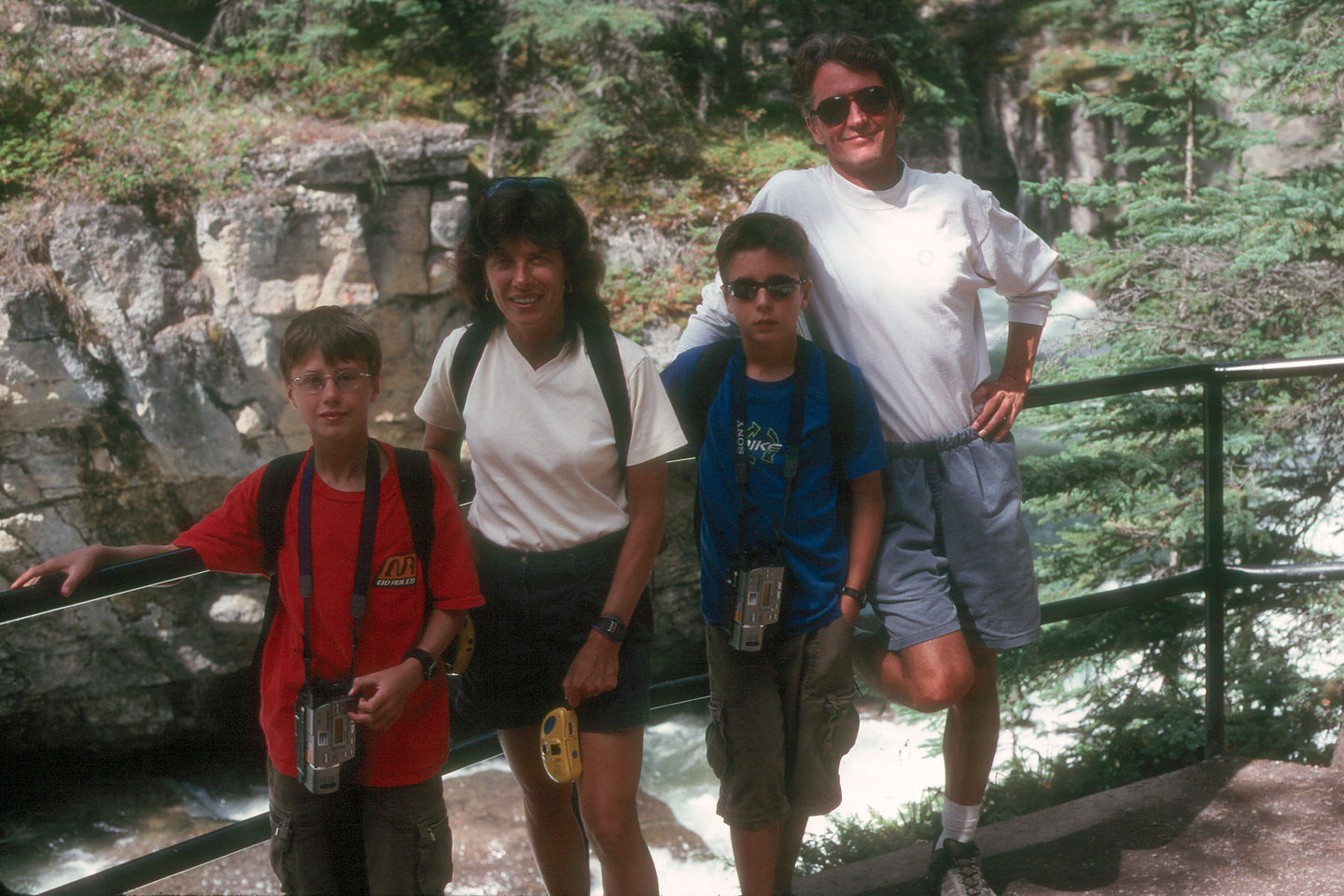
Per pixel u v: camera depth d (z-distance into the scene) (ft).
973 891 8.46
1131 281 27.07
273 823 6.61
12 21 47.39
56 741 46.73
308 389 6.12
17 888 39.11
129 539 45.42
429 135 45.24
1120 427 20.43
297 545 6.31
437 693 6.55
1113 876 8.77
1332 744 15.65
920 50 49.90
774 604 7.16
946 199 7.72
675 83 51.65
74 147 43.98
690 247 49.19
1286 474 21.81
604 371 6.77
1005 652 17.95
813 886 8.90
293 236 43.91
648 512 6.89
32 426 42.14
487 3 50.55
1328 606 18.17
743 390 7.31
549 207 6.49
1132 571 20.89
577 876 7.87
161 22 53.16
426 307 46.47
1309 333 23.36
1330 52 24.27
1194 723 15.88
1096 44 66.13
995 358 41.24
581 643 7.04
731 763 7.53
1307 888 8.50
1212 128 28.55
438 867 6.61
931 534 7.91
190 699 47.47
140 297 42.78
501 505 7.02
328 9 48.85
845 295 7.72
